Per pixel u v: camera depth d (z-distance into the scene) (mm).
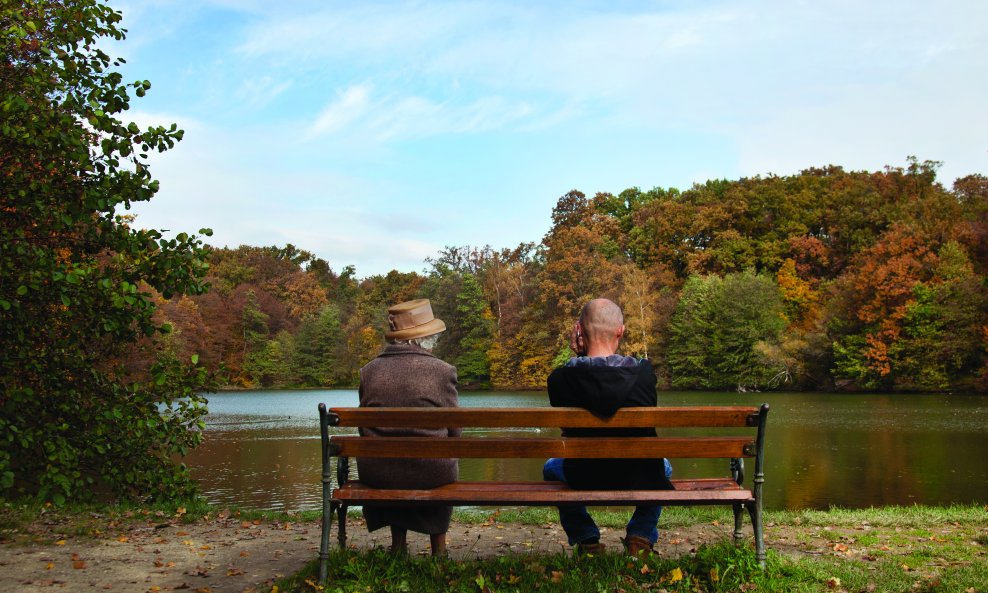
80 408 8125
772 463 17359
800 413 33625
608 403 3840
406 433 4219
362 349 89000
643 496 3830
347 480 4414
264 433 28078
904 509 7785
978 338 45969
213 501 12914
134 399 8555
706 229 73500
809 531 6262
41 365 8094
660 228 74625
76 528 6121
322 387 90125
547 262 71375
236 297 92500
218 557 5059
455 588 3715
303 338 90438
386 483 4137
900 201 67750
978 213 56844
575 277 65500
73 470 7773
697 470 15938
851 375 52594
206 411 9148
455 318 78000
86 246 8312
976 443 20969
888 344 50312
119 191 7762
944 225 52469
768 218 71875
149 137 7770
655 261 74188
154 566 4770
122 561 4910
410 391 4344
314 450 21781
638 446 3908
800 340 56062
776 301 59438
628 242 78375
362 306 101875
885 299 50688
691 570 3879
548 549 5359
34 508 7152
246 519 7023
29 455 8141
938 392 47688
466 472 16344
